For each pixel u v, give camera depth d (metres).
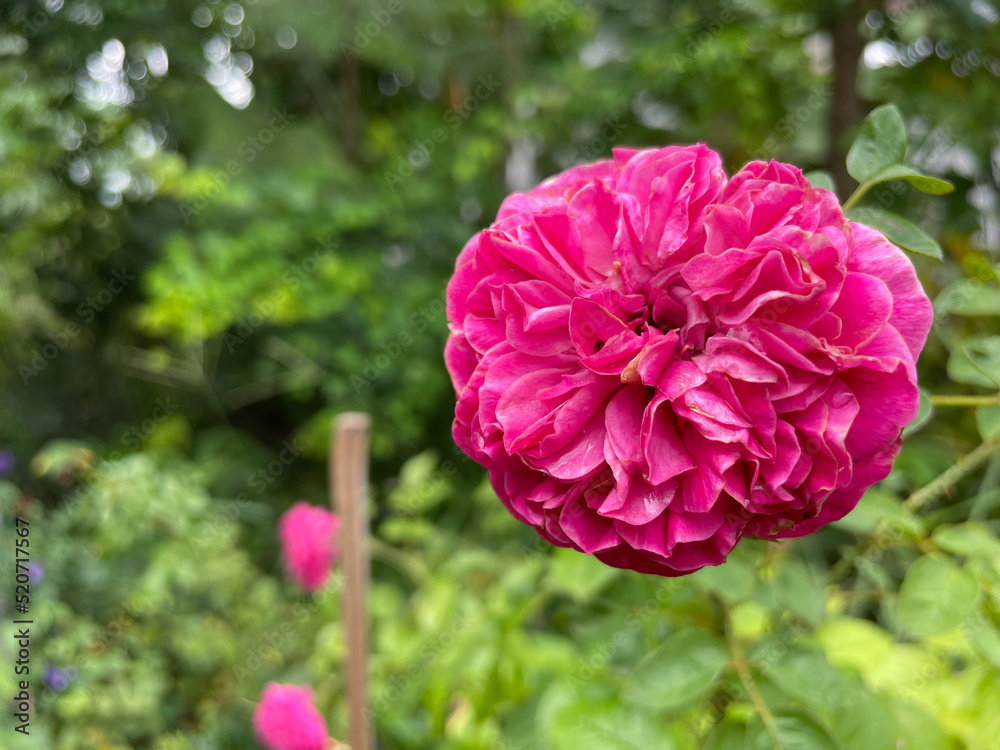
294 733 0.38
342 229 0.88
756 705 0.18
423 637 0.36
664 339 0.15
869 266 0.15
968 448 0.32
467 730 0.32
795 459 0.14
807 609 0.20
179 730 0.50
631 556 0.17
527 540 0.47
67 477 0.62
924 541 0.21
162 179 0.75
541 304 0.16
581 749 0.18
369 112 1.01
